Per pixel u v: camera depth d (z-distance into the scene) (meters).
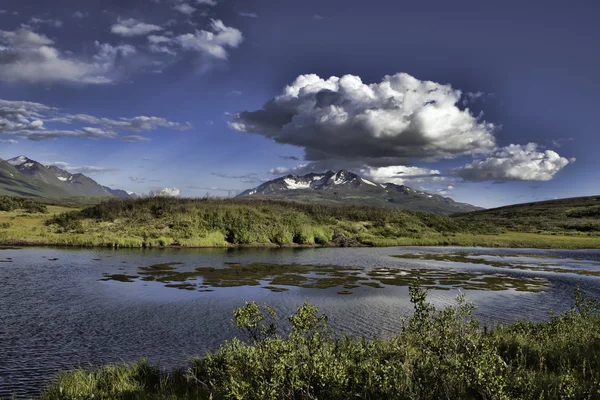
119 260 31.73
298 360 7.03
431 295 22.00
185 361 11.19
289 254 41.31
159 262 31.59
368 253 45.25
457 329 7.97
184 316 16.14
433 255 44.84
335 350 8.89
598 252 55.34
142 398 7.95
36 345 12.45
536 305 20.33
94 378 9.06
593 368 8.45
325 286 23.80
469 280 27.88
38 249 36.84
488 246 61.81
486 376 6.25
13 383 9.60
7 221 48.56
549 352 9.77
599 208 131.50
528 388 6.47
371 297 20.88
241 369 7.77
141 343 12.80
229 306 18.02
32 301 18.08
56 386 8.73
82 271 26.25
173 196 57.47
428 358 7.13
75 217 49.69
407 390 6.59
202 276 25.94
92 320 15.34
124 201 54.12
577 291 13.16
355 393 6.55
